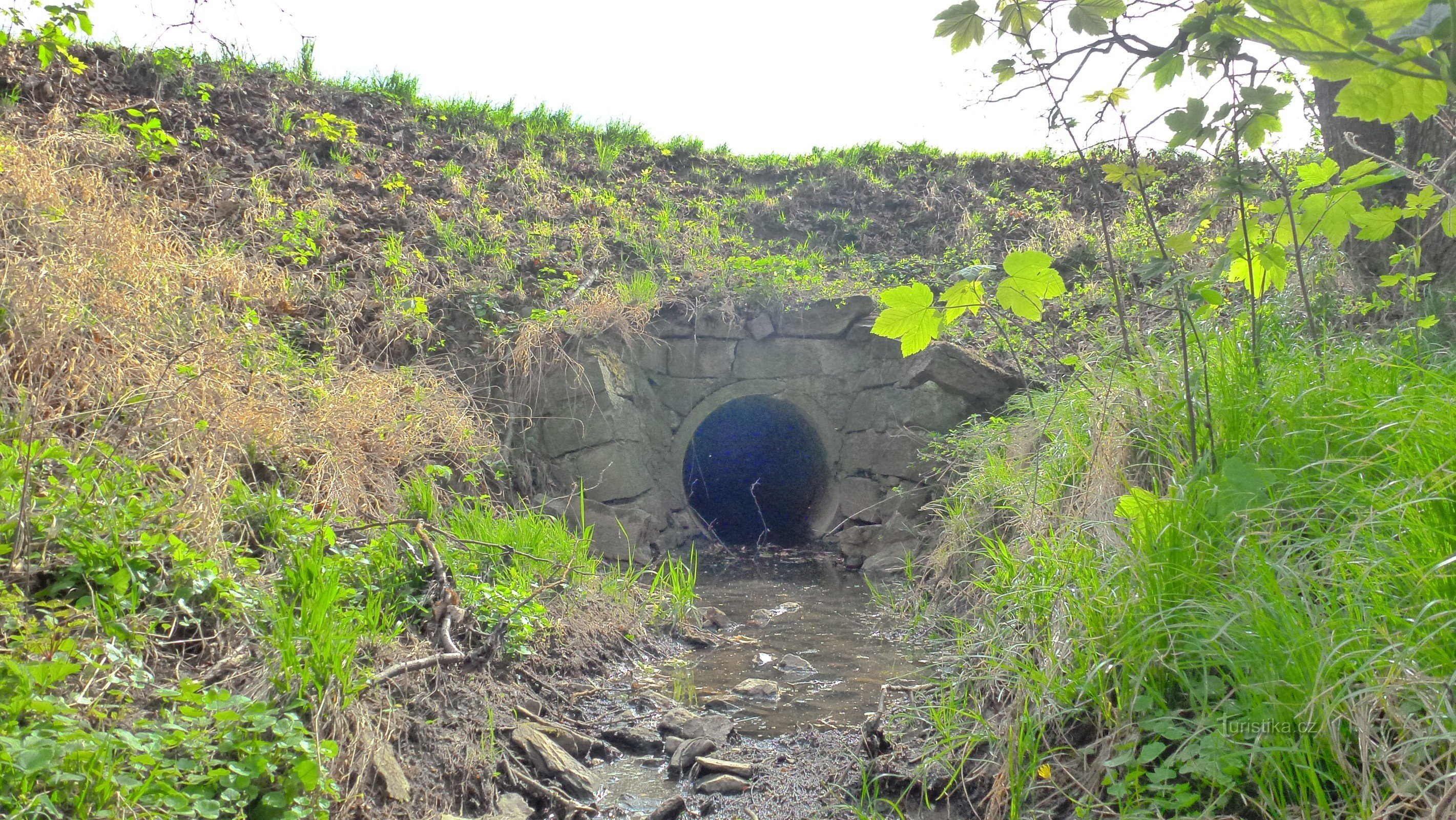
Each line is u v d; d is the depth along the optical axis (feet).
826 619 20.58
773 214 36.35
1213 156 9.62
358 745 10.39
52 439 11.78
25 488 10.03
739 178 39.24
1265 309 13.53
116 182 24.29
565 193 34.53
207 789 8.32
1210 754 8.11
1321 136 17.17
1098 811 8.79
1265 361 12.17
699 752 13.39
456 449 21.24
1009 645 11.98
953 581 19.27
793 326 28.25
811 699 15.52
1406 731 7.02
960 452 24.40
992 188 38.34
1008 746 10.21
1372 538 8.35
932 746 12.07
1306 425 10.48
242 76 33.04
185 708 8.89
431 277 27.58
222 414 14.96
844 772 12.41
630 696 15.72
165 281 17.80
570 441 25.05
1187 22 5.92
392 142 34.09
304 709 10.10
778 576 24.86
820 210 37.32
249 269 23.72
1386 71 3.75
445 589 14.75
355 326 24.39
